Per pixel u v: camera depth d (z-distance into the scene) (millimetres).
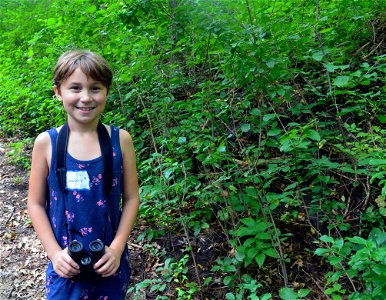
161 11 4156
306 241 3156
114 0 4660
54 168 1777
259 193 3195
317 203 3279
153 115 4113
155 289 2914
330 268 2959
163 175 3189
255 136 3859
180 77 4156
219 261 2840
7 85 6023
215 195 3143
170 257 3266
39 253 3533
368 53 4066
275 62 2908
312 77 3812
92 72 1745
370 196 3234
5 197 4383
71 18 4762
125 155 1886
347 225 2984
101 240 1800
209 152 3158
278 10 3791
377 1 3824
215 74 4062
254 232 2797
